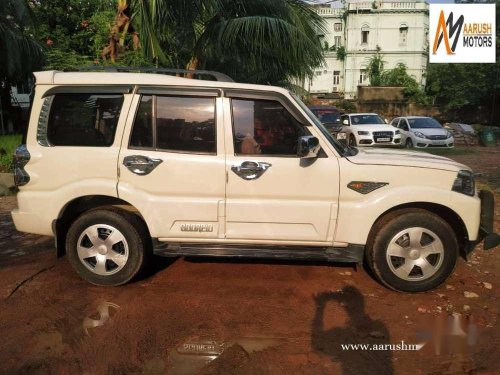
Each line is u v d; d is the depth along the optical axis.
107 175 3.88
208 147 3.85
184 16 8.20
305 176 3.78
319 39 9.75
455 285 4.14
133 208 4.07
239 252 3.90
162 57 7.98
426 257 3.86
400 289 3.91
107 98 3.91
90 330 3.35
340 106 37.97
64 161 3.90
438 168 3.79
